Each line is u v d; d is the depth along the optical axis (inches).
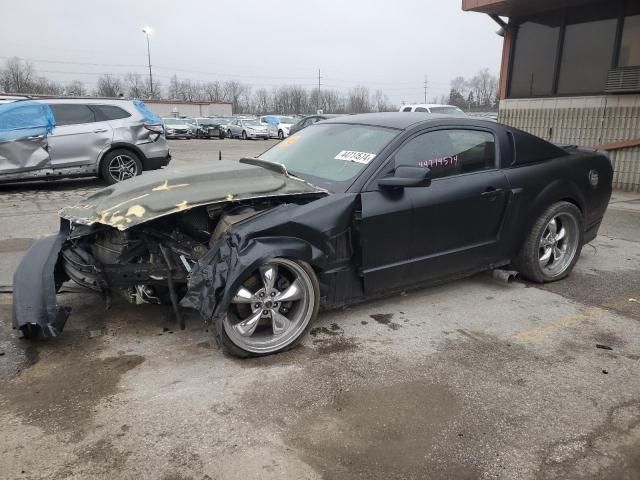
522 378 125.2
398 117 171.3
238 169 149.6
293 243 130.2
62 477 90.0
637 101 422.3
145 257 136.9
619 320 160.4
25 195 375.9
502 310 167.0
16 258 215.9
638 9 415.8
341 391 118.0
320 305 143.3
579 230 195.2
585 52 458.6
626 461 96.8
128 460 94.4
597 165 201.9
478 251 170.4
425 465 94.7
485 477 92.1
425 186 139.3
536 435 103.8
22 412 107.9
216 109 2640.3
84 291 147.3
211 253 126.3
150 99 2506.2
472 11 491.2
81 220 134.7
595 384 123.0
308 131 188.9
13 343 137.8
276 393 116.6
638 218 308.2
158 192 133.8
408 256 153.7
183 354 133.6
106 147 397.7
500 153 174.4
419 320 157.9
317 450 98.1
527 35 503.8
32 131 372.5
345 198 141.0
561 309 168.7
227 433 102.5
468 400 115.5
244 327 129.7
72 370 124.9
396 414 109.8
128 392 116.0
